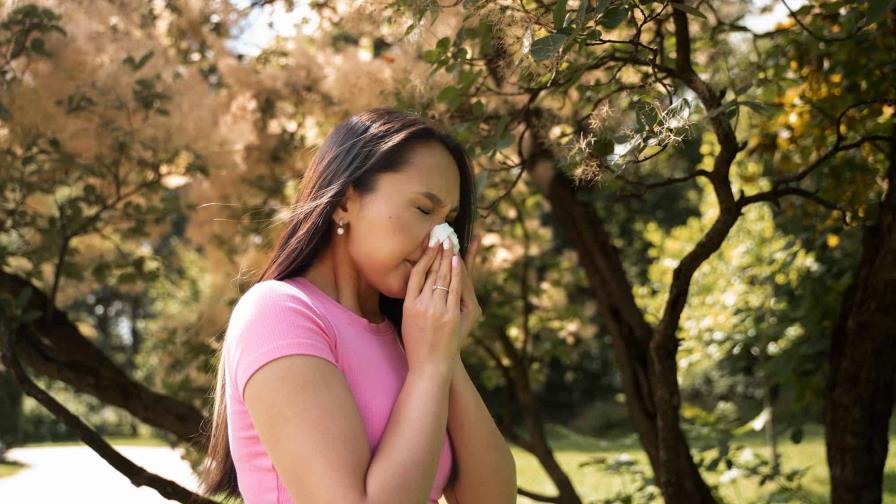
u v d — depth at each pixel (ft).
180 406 9.95
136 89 10.77
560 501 12.03
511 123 7.57
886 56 9.13
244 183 13.28
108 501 29.45
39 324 9.97
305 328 3.90
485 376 14.93
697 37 9.16
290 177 13.29
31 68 10.65
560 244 35.17
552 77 5.75
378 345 4.33
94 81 10.53
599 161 5.99
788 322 12.69
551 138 7.31
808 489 18.95
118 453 7.58
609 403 57.82
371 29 9.09
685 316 15.62
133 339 68.13
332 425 3.67
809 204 10.32
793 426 11.71
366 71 9.68
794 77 9.75
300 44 12.64
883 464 8.39
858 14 8.16
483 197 12.72
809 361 11.43
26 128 10.45
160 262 12.63
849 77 9.39
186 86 11.61
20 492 31.99
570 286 16.03
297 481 3.62
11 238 12.09
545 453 12.55
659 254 19.24
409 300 4.17
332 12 9.36
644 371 9.43
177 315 14.71
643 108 5.64
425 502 3.74
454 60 6.70
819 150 9.82
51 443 54.54
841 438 8.41
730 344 13.94
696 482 8.25
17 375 7.80
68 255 11.31
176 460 40.42
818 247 11.07
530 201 13.76
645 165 9.51
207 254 13.71
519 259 14.12
